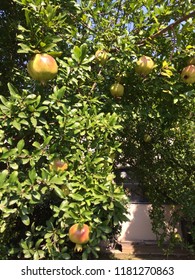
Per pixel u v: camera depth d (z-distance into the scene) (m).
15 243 3.74
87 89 2.40
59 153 2.05
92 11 2.56
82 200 1.96
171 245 4.93
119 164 4.74
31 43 1.93
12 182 1.80
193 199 4.45
